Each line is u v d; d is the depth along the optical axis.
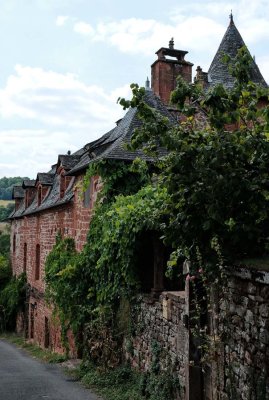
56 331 17.75
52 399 9.49
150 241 9.98
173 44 17.97
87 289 13.61
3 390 10.38
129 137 13.50
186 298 7.25
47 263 18.05
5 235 45.56
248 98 5.52
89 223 14.20
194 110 5.67
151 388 8.64
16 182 98.06
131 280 10.02
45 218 21.20
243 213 5.52
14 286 27.00
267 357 4.83
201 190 5.40
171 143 5.46
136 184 12.83
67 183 18.58
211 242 5.46
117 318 11.39
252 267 5.07
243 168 5.43
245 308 5.37
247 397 5.24
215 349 6.11
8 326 28.45
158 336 8.95
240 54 5.58
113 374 10.53
